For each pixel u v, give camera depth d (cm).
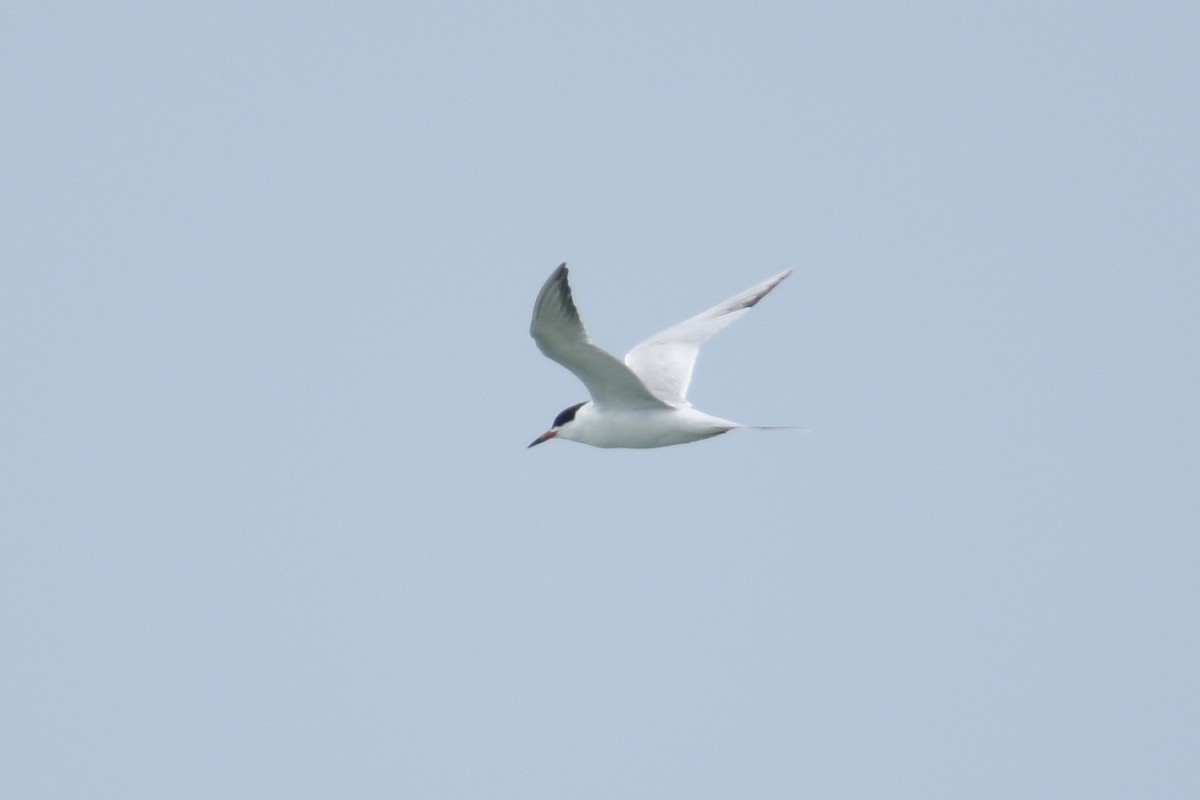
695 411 1585
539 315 1392
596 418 1603
